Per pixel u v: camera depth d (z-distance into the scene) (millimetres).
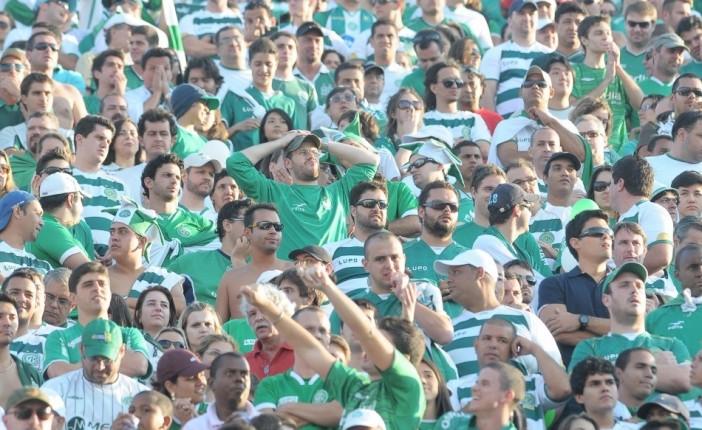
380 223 44781
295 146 47781
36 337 40438
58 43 60781
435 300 40188
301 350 34344
